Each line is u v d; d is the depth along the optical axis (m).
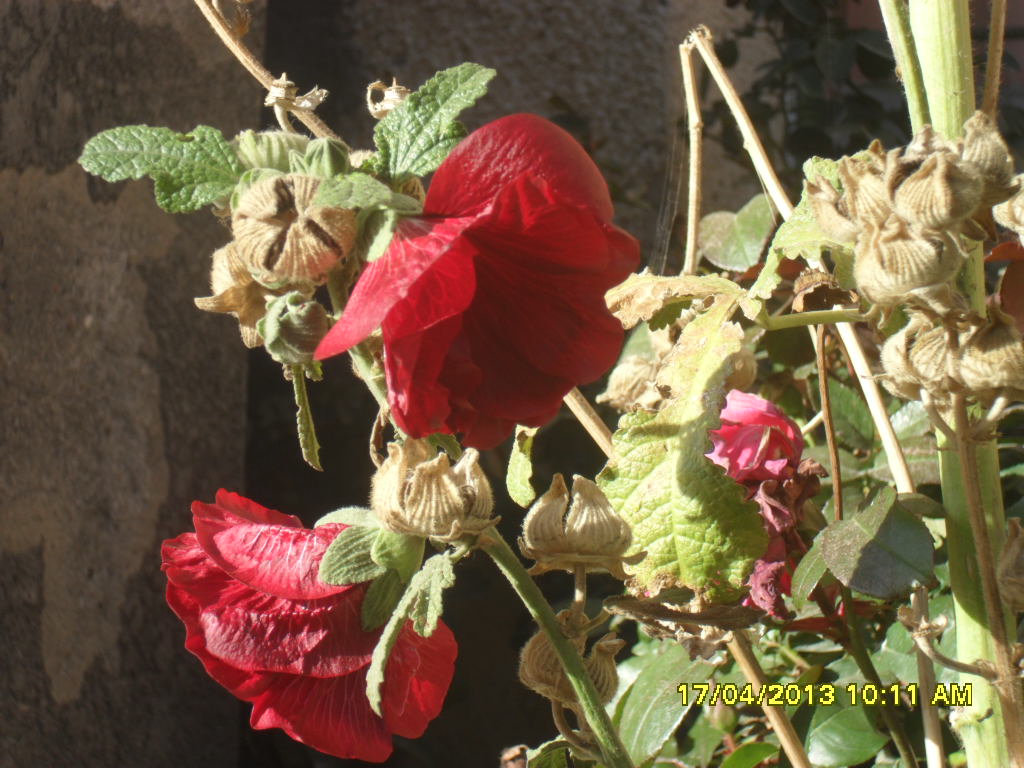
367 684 0.36
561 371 0.35
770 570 0.46
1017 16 1.29
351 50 1.01
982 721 0.41
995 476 0.40
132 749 0.80
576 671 0.38
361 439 1.01
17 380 0.69
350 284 0.35
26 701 0.71
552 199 0.31
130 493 0.79
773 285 0.42
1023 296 0.41
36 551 0.71
